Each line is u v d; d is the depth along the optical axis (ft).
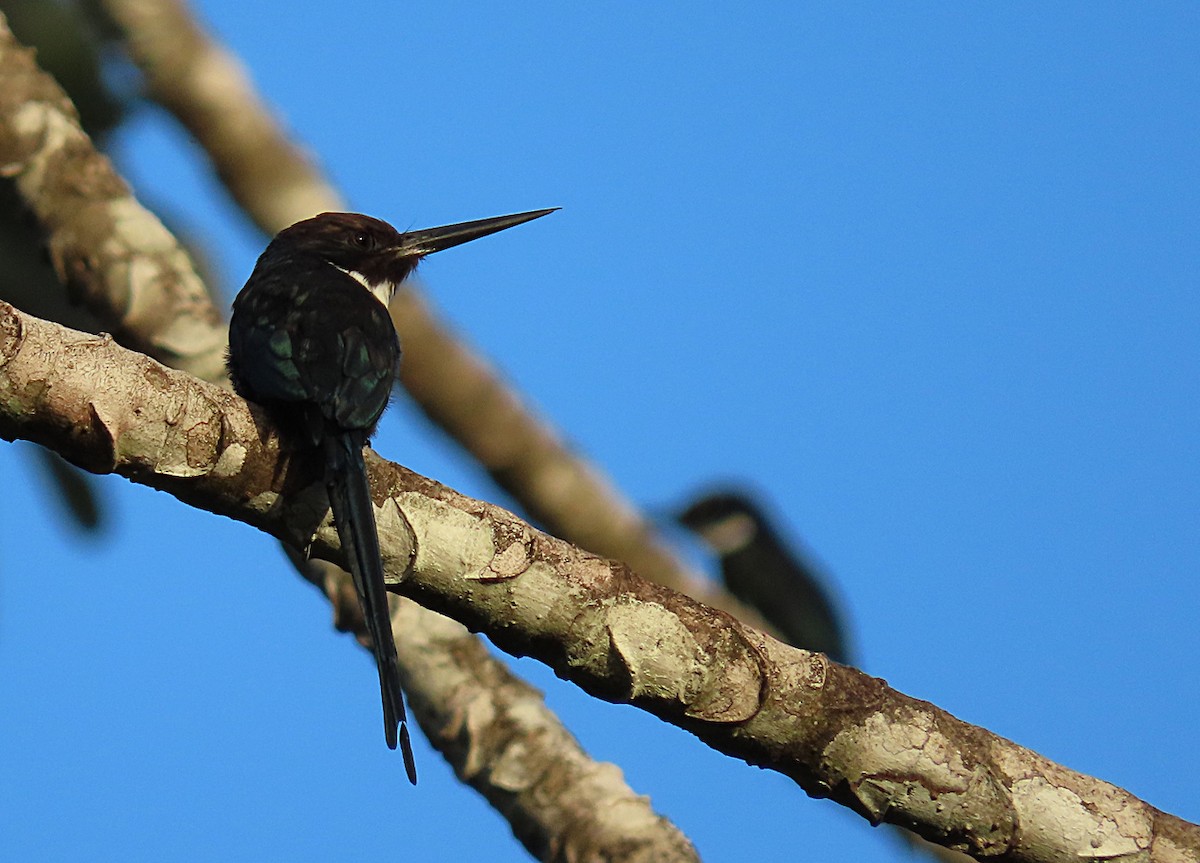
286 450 25.50
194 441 24.71
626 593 25.58
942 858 38.04
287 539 26.13
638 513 37.88
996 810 25.93
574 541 37.60
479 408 37.11
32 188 33.60
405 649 33.53
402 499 25.64
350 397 28.96
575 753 33.06
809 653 26.07
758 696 25.63
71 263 33.71
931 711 26.16
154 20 36.29
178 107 36.91
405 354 36.70
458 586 25.54
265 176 37.96
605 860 32.07
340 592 34.86
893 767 25.84
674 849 32.22
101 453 24.12
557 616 25.48
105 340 24.08
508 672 33.94
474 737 32.86
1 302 23.50
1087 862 25.93
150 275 33.96
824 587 35.68
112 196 34.19
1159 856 25.99
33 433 23.90
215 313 34.47
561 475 37.35
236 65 37.55
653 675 25.54
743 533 35.40
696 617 25.70
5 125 33.55
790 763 26.04
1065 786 26.16
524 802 32.50
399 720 24.99
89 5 36.24
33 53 34.71
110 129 37.14
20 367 23.36
